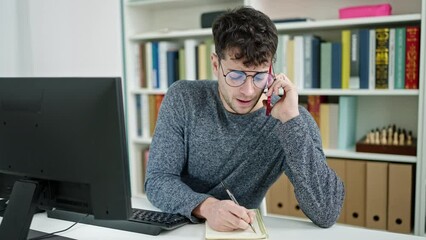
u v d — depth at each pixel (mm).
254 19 1120
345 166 2076
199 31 2381
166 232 1065
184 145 1316
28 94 946
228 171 1308
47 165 946
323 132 2168
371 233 1076
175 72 2525
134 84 2658
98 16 2627
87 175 908
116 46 2715
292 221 1177
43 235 1050
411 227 1982
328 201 1128
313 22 2104
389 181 1982
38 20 2297
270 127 1266
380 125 2275
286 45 2176
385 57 1964
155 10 2818
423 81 1854
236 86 1144
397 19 1919
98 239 1032
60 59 2439
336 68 2090
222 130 1290
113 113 868
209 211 1078
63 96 907
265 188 1354
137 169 2711
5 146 994
